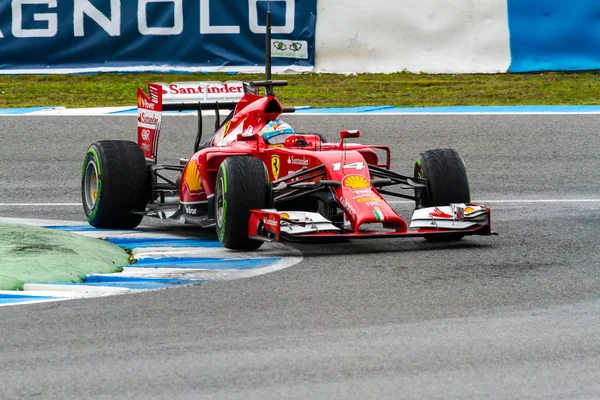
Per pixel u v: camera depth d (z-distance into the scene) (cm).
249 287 2280
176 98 3400
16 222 3322
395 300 2144
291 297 2177
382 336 1858
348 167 2794
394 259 2619
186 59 6372
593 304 2105
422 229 2736
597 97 5756
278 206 3117
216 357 1730
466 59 6384
